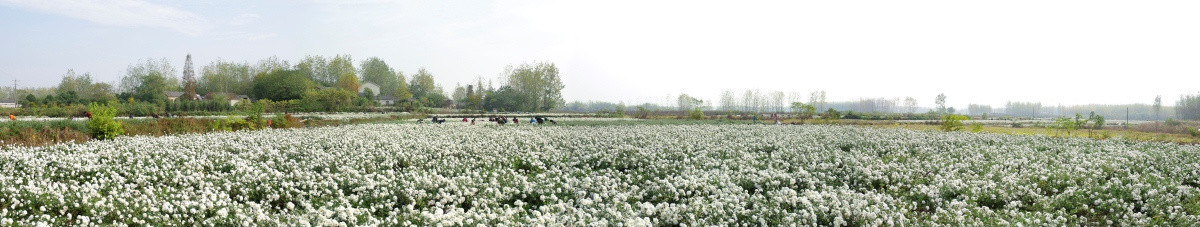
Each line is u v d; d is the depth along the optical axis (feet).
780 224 29.94
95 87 339.77
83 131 86.53
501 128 104.17
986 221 31.22
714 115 238.48
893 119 209.15
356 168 46.88
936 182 42.39
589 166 54.24
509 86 345.51
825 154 60.54
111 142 68.44
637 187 38.58
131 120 114.32
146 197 33.09
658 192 37.47
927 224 30.68
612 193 36.63
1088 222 34.68
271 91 309.83
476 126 112.98
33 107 196.13
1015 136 95.35
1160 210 34.96
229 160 51.01
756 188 41.52
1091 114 126.52
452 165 49.49
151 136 81.10
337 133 84.38
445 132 90.48
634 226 27.50
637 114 232.53
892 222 29.76
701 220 29.78
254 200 37.50
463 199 35.32
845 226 30.91
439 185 38.52
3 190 33.73
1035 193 39.32
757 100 498.28
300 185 39.88
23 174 42.09
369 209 34.45
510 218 28.99
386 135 81.76
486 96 339.98
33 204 32.48
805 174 44.16
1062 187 43.45
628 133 90.43
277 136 77.51
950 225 30.66
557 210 32.58
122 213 30.96
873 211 31.60
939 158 57.93
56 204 32.24
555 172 46.44
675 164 51.19
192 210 30.66
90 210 31.12
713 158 54.65
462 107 362.53
